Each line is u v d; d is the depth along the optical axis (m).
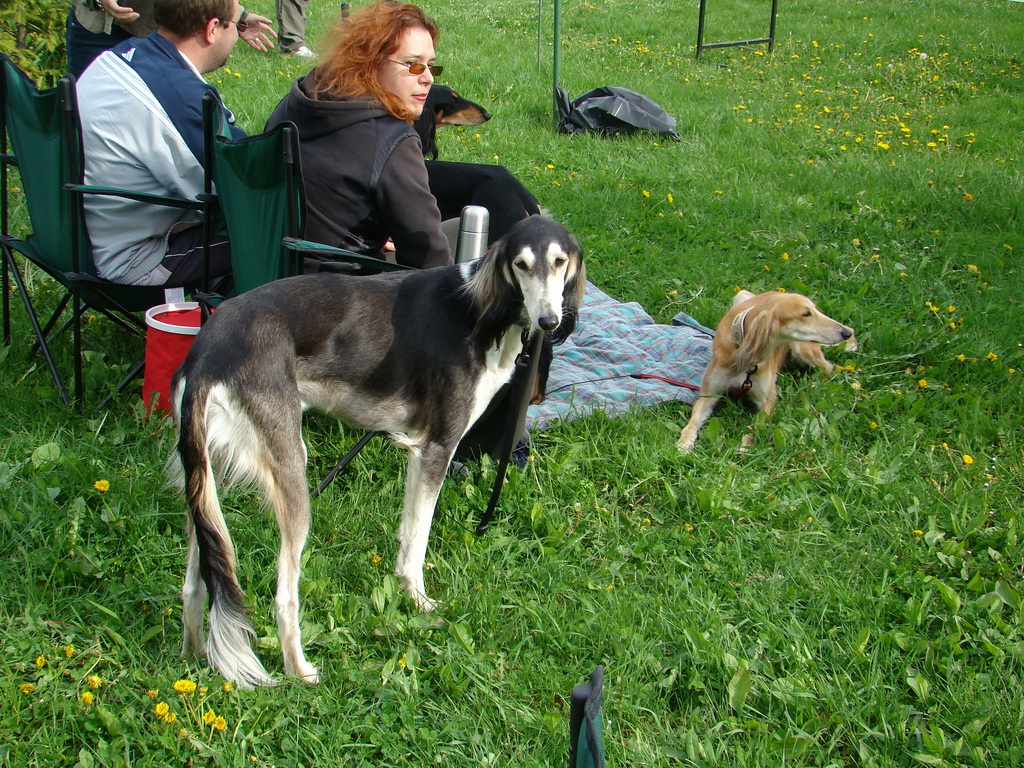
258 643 2.42
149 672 2.32
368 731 2.20
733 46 11.59
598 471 3.42
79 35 4.57
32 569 2.54
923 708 2.40
